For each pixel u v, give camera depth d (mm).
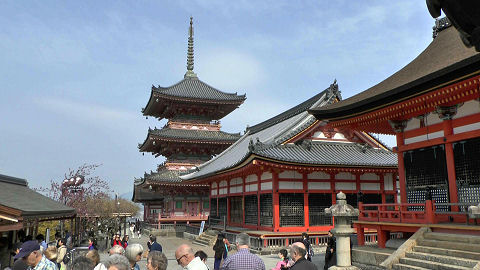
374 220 23844
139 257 8242
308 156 34906
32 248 8320
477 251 16375
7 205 14492
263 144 34438
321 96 41719
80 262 7047
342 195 20531
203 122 73375
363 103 23109
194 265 7629
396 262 18484
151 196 79188
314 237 33906
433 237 19219
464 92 19312
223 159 53156
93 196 51344
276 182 33812
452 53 22016
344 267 19406
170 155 74375
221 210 48312
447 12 4191
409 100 21078
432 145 22797
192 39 84562
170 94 69062
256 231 34406
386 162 35656
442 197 22094
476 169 20188
